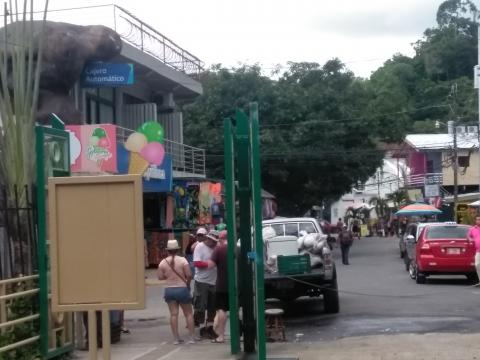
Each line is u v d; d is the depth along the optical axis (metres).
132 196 8.24
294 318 16.05
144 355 12.16
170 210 32.41
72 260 8.26
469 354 11.01
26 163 11.67
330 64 47.44
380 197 86.94
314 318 15.91
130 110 30.47
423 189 56.44
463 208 42.94
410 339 12.51
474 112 58.66
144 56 28.19
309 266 15.56
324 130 45.38
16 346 9.93
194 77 35.06
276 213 47.41
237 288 12.18
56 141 11.14
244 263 11.97
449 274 23.00
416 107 68.00
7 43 12.67
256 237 10.30
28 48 12.52
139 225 8.22
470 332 13.22
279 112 45.25
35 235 11.30
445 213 51.25
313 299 19.47
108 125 21.77
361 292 20.62
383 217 77.31
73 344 11.52
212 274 14.10
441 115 67.25
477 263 19.23
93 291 8.23
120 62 26.75
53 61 22.06
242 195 12.00
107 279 8.23
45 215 10.52
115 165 21.81
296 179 47.34
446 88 68.12
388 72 72.38
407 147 59.44
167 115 33.28
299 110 45.38
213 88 45.72
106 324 8.30
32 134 11.80
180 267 13.26
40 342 10.48
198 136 45.06
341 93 46.94
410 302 18.03
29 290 10.49
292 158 44.88
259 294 10.23
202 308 14.08
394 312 16.31
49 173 10.90
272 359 11.01
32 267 11.23
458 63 72.12
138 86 31.77
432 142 57.31
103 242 8.25
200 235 14.28
